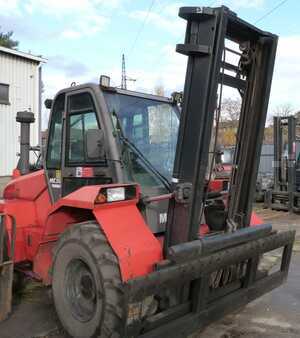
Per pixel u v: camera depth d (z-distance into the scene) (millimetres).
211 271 3387
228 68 3703
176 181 3496
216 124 3605
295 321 4348
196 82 3379
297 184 12797
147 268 3217
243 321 4336
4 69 16922
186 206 3438
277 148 13148
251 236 3887
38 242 4469
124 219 3383
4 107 16969
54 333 3930
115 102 4047
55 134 4594
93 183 4000
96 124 3938
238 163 4004
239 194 4047
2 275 4160
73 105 4215
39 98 18031
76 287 3617
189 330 3357
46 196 4691
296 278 5848
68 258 3572
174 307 3371
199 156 3393
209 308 3527
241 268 4020
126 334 2967
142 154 4047
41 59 17969
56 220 3967
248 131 3998
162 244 3551
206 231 3914
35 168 5680
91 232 3379
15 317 4309
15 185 5160
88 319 3416
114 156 3777
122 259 3131
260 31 3736
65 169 4328
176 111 4609
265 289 4184
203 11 3256
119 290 3078
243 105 3967
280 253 7148
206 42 3301
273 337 3965
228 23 3504
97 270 3221
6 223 4379
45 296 4891
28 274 4566
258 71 3945
